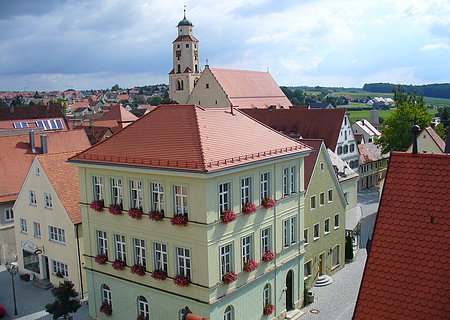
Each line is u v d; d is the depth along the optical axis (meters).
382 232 16.00
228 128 32.12
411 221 15.66
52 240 41.28
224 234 28.61
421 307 14.66
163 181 28.94
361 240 54.88
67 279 40.53
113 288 33.34
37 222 42.50
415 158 16.30
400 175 16.36
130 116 111.06
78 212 39.66
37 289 42.00
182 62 146.75
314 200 40.53
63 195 39.97
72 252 39.47
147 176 29.72
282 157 32.69
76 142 60.12
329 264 43.81
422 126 83.56
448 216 15.15
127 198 31.22
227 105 107.50
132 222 31.19
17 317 36.59
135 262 31.72
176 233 28.80
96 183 33.44
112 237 32.78
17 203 44.44
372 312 15.38
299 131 77.44
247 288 30.97
